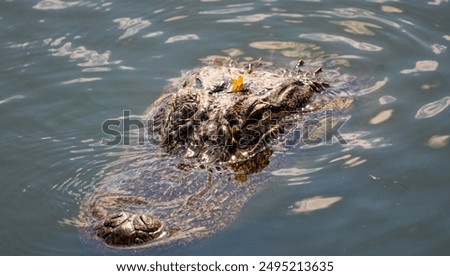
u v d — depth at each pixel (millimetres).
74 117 12289
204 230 9172
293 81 12266
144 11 15211
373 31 14508
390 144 11297
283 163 10781
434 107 12172
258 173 10398
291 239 9523
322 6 15352
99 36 14414
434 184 10492
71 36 14422
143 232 8852
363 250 9414
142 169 10203
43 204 10258
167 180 9914
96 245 8875
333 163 10852
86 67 13570
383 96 12523
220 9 15289
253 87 11758
